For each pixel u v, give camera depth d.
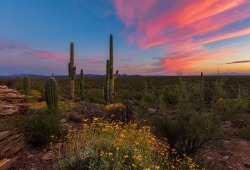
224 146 7.66
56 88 9.91
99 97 18.98
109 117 8.85
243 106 8.94
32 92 17.70
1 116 8.34
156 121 7.17
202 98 7.11
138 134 6.29
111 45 16.44
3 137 5.50
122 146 5.08
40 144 6.16
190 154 6.45
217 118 6.66
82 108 10.77
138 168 4.54
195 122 6.39
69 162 4.55
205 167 5.89
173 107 10.49
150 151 5.55
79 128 7.77
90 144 5.14
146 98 15.28
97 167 4.28
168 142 6.63
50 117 6.83
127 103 9.49
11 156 5.41
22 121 6.70
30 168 4.99
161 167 5.07
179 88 7.67
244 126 9.00
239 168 6.34
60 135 6.64
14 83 20.36
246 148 7.64
